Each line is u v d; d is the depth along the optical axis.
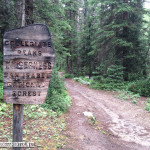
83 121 7.32
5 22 11.12
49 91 8.91
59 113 7.66
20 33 3.10
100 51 18.39
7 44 3.08
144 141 5.90
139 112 9.26
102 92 14.48
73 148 4.79
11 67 3.13
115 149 5.19
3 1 11.44
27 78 3.20
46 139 4.99
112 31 14.73
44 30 3.16
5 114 6.16
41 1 9.93
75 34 26.64
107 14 16.06
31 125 5.77
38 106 7.64
